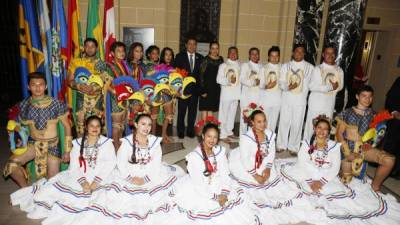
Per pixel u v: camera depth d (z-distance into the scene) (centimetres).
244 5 666
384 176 390
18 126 356
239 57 694
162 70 477
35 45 406
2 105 739
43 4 407
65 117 370
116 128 460
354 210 352
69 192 333
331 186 367
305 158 378
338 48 564
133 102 454
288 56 675
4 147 507
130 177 347
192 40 544
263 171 364
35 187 344
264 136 372
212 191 323
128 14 632
